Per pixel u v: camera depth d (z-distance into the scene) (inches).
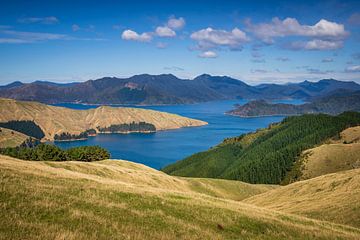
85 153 5142.7
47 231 723.4
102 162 4407.0
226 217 1206.9
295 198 2792.8
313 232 1262.3
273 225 1243.8
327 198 2394.2
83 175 1936.5
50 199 986.7
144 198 1264.8
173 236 885.2
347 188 2484.0
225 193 4803.2
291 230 1235.9
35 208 877.2
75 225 818.2
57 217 852.0
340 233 1352.1
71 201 1013.8
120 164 4436.5
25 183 1133.7
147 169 4596.5
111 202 1102.4
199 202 1389.0
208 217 1167.6
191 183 4694.9
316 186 2881.4
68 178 1487.5
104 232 804.0
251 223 1206.9
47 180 1304.1
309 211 2162.9
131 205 1125.1
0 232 673.0
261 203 3147.1
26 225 741.3
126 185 1670.8
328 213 2025.1
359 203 2017.7
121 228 858.1
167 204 1231.5
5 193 947.3
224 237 988.6
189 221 1087.0
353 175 2733.8
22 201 911.7
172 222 1022.4
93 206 1016.2
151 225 954.7
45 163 2957.7
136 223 944.9
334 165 7549.2
